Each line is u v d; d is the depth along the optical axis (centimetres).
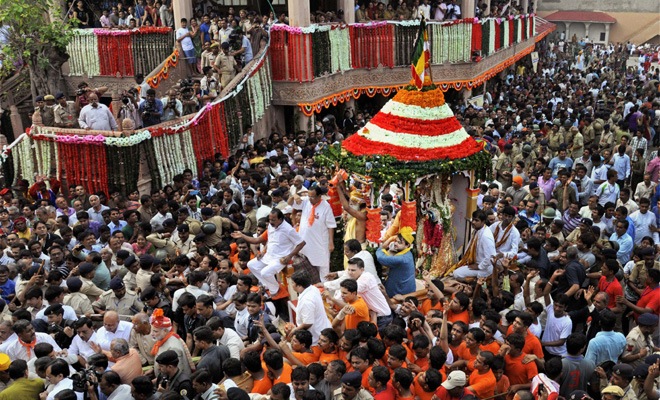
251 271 1023
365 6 2508
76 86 2103
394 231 1023
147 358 790
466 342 759
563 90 3062
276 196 1241
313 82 1981
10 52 1834
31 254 980
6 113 1969
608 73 3862
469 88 2442
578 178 1467
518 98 2723
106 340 786
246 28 1961
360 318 828
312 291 841
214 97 1677
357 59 2200
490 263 1052
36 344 738
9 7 1747
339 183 1062
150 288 851
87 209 1323
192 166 1532
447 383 670
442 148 1091
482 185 1383
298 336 773
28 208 1231
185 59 1978
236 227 1227
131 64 2038
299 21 1939
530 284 963
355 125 2227
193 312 816
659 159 1455
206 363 715
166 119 1600
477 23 2419
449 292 1009
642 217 1222
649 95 2656
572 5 5622
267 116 1956
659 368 688
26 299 861
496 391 725
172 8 2177
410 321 796
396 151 1077
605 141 1878
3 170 1488
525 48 3434
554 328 855
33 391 692
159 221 1198
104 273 976
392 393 671
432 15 2461
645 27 5384
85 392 679
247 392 680
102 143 1388
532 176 1472
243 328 851
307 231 1041
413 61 1149
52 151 1439
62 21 1898
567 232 1235
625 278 986
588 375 749
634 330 828
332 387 676
